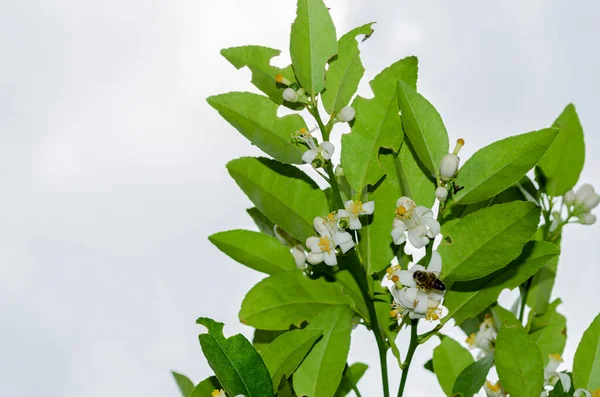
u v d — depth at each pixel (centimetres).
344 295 76
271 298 75
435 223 70
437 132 72
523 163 71
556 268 81
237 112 73
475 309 73
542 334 81
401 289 71
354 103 74
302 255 77
